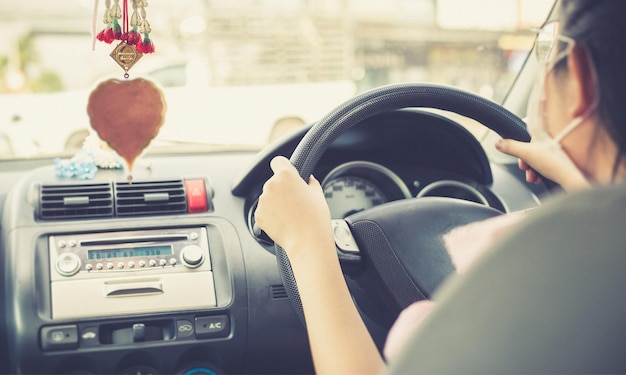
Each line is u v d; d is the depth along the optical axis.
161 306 1.32
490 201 1.62
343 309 0.81
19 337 1.25
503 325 0.53
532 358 0.55
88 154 1.47
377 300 1.20
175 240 1.39
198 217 1.42
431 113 1.48
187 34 7.59
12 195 1.39
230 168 1.55
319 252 0.85
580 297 0.54
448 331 0.54
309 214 0.88
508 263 0.52
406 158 1.62
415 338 0.55
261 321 1.38
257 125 4.06
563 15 0.65
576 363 0.56
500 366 0.54
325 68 9.05
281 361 1.41
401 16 9.82
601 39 0.61
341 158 1.57
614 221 0.52
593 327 0.55
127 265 1.34
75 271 1.30
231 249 1.40
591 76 0.62
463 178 1.65
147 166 1.51
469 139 1.54
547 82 0.67
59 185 1.40
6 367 1.29
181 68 4.77
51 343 1.26
